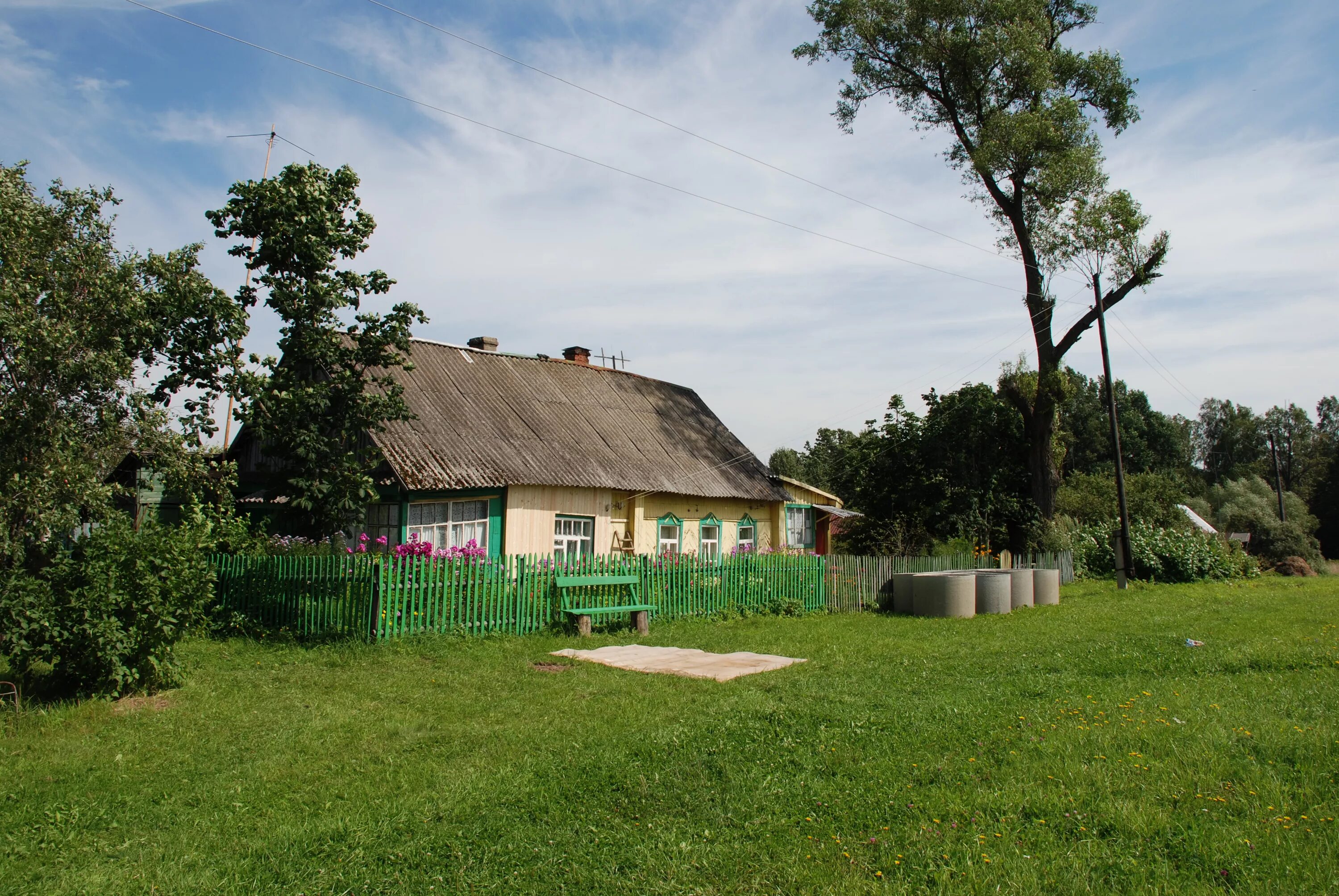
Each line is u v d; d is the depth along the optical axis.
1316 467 71.25
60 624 8.72
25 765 7.10
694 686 9.63
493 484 18.80
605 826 5.62
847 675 10.18
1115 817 5.23
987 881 4.51
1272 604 19.41
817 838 5.28
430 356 22.72
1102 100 27.56
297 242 15.20
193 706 8.95
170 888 4.92
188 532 9.92
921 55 27.70
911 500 28.17
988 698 8.67
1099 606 19.84
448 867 5.11
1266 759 6.23
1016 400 28.88
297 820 5.93
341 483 15.36
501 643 12.84
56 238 10.40
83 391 10.31
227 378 14.90
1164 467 69.12
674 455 26.11
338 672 10.73
